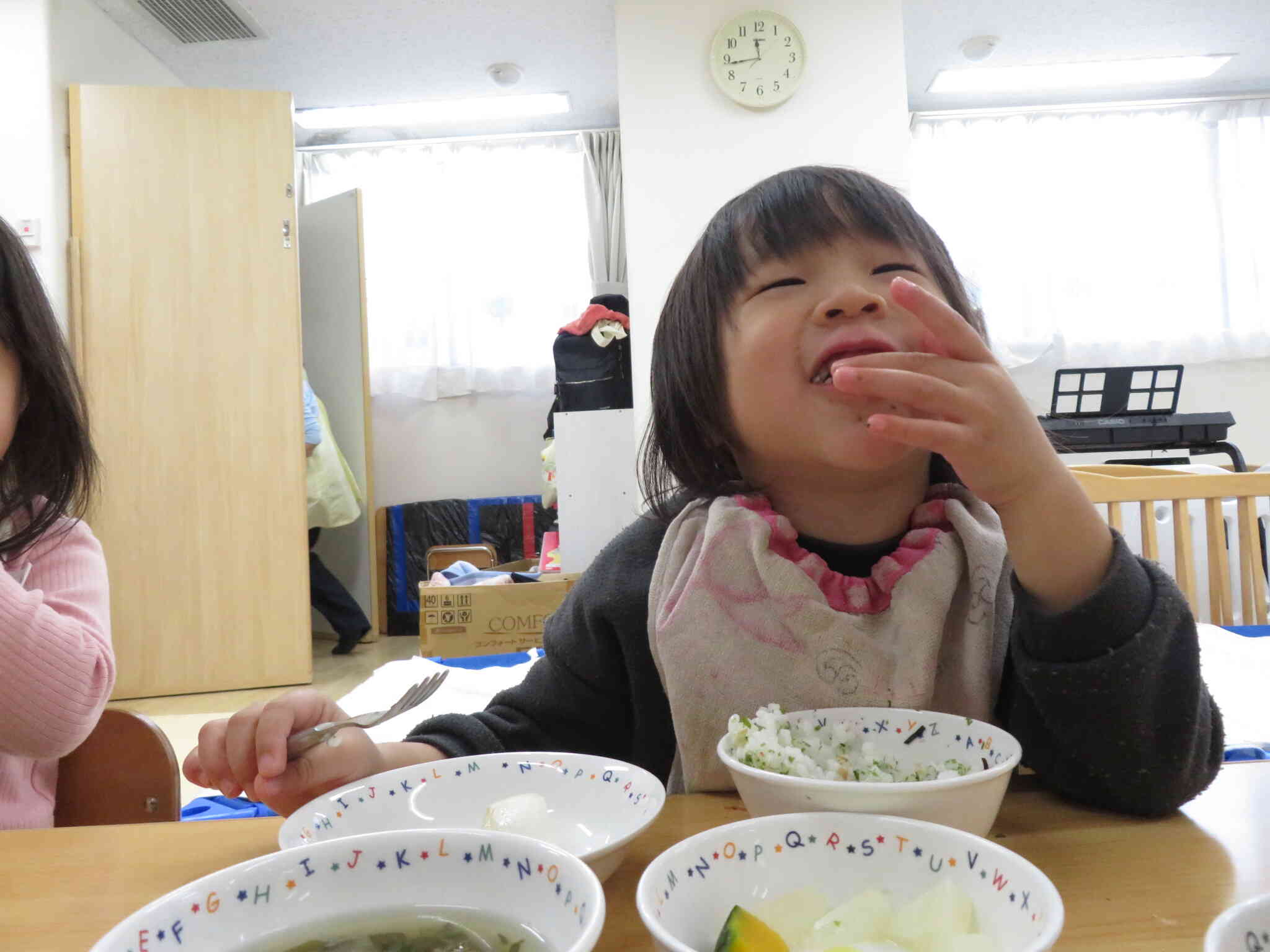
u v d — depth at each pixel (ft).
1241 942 0.76
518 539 14.03
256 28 11.48
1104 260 14.15
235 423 10.32
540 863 1.03
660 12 10.37
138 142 10.18
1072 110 14.24
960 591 1.88
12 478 3.00
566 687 2.18
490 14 11.34
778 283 1.72
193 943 0.98
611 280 14.42
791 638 1.83
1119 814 1.54
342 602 12.28
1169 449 9.74
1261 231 14.17
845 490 1.86
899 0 10.31
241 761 1.64
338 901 1.06
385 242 14.57
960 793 1.22
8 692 2.65
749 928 0.97
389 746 1.87
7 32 9.86
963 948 0.91
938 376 1.37
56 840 1.53
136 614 10.03
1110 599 1.45
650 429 2.27
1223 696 3.59
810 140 10.30
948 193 14.26
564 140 14.75
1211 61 13.26
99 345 10.00
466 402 14.75
